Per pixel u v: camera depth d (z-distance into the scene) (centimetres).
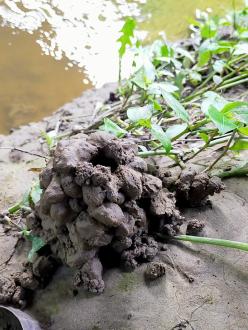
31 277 25
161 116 35
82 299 24
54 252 25
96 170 22
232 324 22
